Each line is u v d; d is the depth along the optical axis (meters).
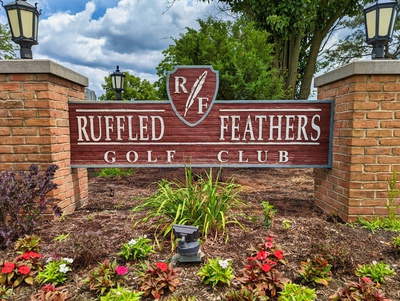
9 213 2.56
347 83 3.16
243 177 6.34
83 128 3.69
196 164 3.76
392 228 2.89
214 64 6.48
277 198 4.46
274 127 3.68
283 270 2.13
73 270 2.14
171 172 6.98
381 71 2.92
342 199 3.26
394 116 3.01
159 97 9.05
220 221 2.80
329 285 1.96
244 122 3.70
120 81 8.73
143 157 3.75
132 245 2.24
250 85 6.24
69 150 3.65
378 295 1.66
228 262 2.04
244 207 3.84
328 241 2.46
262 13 8.90
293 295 1.74
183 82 3.68
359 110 3.03
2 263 2.05
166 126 3.73
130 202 4.18
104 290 1.87
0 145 3.18
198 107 3.71
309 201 4.28
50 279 1.96
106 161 3.73
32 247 2.32
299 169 7.41
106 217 3.35
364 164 3.08
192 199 2.80
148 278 1.89
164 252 2.38
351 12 10.31
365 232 2.84
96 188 5.27
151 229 2.88
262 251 2.04
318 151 3.64
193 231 2.13
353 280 2.02
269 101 3.65
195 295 1.84
